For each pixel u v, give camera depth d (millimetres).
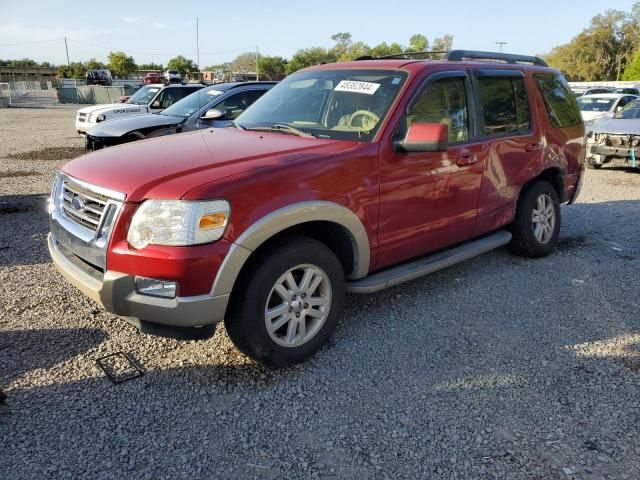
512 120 4816
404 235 3875
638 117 10992
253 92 9453
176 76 37688
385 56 4984
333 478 2461
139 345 3604
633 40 77500
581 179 5945
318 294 3459
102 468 2492
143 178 2967
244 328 3084
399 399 3053
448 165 4062
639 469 2514
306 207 3141
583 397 3074
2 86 47125
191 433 2746
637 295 4523
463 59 4711
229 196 2873
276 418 2875
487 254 5559
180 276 2783
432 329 3902
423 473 2492
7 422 2793
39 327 3828
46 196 8047
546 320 4059
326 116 4020
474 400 3047
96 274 3100
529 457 2594
